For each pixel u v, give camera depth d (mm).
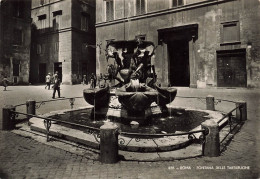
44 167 4164
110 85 8953
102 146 4383
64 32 31453
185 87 22906
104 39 27453
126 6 25750
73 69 31203
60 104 12547
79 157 4648
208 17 20531
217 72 20469
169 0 22703
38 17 34156
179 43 25172
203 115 8414
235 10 19203
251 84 18625
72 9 30953
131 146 4875
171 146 4918
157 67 23688
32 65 34938
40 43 34031
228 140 5703
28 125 7449
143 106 6801
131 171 3961
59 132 5961
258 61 18297
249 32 18641
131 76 7883
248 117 8469
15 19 29078
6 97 14875
